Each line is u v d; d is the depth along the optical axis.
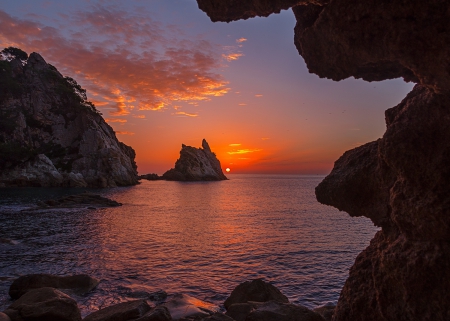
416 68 3.02
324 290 13.50
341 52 3.54
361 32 3.22
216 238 25.53
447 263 3.02
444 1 2.72
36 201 50.94
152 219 36.84
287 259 18.67
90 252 19.97
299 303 12.15
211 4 3.85
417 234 3.31
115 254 19.55
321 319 7.55
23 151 90.56
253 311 7.72
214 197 77.06
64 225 30.42
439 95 3.35
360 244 23.14
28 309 9.20
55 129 113.12
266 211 47.28
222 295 12.88
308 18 4.13
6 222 31.34
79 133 114.88
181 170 183.62
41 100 114.88
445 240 3.11
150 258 18.67
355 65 3.57
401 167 3.52
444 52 2.78
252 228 31.03
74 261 17.72
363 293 4.03
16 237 24.25
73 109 117.88
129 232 27.67
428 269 3.11
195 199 70.38
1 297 11.97
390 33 3.01
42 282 12.30
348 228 30.83
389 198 3.88
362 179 4.25
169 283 14.23
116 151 114.44
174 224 33.28
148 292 12.93
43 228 28.47
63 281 12.87
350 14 3.20
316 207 53.31
